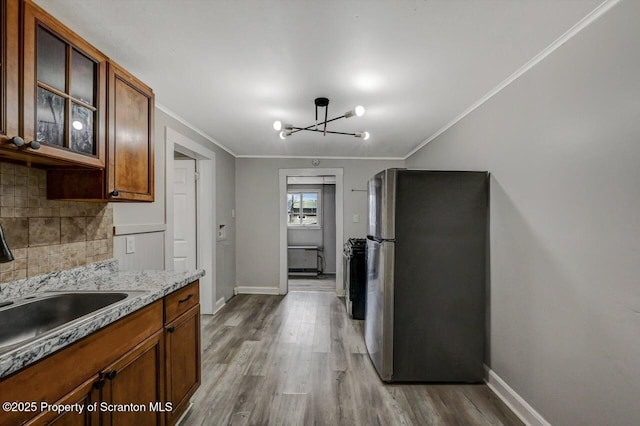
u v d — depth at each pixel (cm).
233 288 441
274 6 129
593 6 129
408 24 142
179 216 357
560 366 154
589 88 137
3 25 103
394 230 214
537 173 171
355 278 348
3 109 103
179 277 176
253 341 283
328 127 308
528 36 150
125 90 165
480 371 218
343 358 251
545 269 165
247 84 208
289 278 592
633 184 119
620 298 124
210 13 134
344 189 456
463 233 217
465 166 260
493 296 211
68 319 142
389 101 236
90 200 161
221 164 394
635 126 118
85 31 148
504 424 175
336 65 181
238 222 454
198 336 188
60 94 125
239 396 197
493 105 216
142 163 180
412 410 186
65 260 164
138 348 132
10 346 85
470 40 154
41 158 124
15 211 139
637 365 118
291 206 681
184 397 169
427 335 216
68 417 97
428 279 216
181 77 198
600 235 132
